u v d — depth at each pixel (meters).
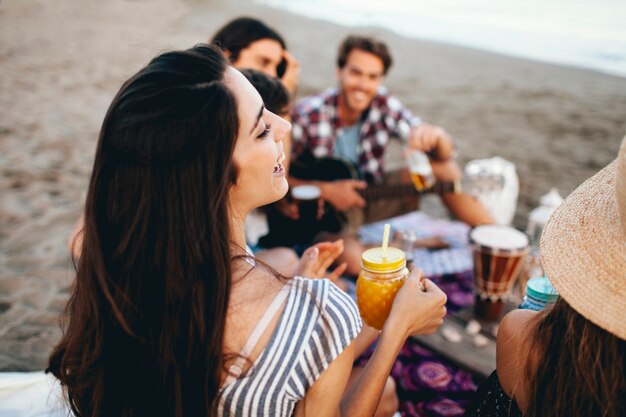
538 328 1.12
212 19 13.04
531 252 2.33
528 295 1.50
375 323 1.46
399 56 10.59
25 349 2.57
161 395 1.06
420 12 15.23
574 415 1.02
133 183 0.98
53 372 1.21
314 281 1.10
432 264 3.04
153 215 0.98
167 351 1.03
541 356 1.09
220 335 1.02
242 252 1.15
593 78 8.67
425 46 11.30
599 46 10.67
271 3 16.48
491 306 2.14
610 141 6.11
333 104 3.48
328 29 12.95
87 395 1.15
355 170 3.35
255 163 1.07
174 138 0.95
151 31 10.91
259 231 3.22
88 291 1.07
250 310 1.05
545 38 11.54
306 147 3.52
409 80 8.92
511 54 10.42
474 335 2.09
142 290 1.02
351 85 3.32
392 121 3.54
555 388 1.04
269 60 2.88
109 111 1.00
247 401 1.05
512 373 1.19
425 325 1.39
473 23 13.50
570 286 1.00
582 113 7.08
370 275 1.43
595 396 0.98
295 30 12.81
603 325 0.94
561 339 1.05
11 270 3.24
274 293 1.07
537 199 4.62
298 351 1.03
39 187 4.45
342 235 2.94
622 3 14.20
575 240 1.05
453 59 10.23
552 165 5.46
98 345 1.08
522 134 6.43
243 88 1.04
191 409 1.05
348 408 1.22
